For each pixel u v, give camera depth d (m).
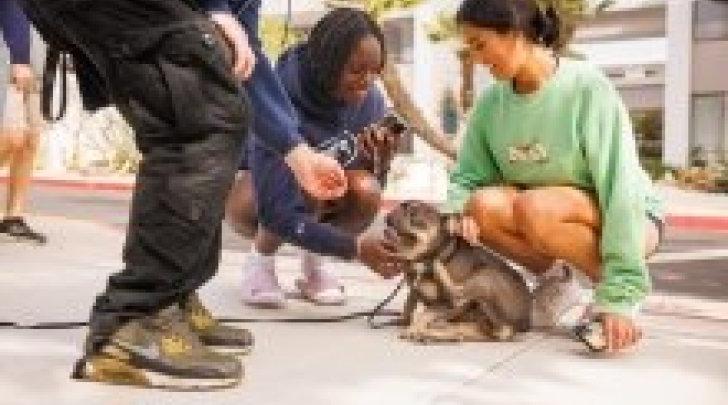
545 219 3.27
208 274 2.90
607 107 3.19
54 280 4.11
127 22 2.69
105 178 14.20
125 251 2.81
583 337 3.15
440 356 3.12
